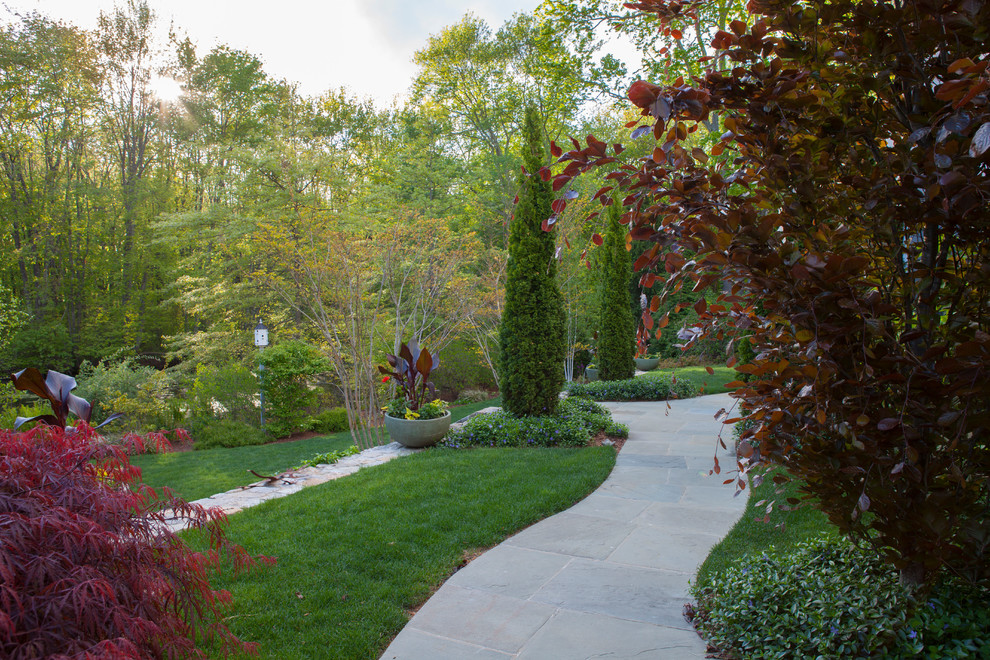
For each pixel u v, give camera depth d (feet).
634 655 8.87
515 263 25.96
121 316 70.59
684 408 32.96
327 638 9.29
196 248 67.10
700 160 6.95
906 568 7.88
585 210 39.19
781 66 6.52
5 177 64.54
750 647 8.32
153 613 6.31
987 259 6.29
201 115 68.59
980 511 7.04
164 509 7.37
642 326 7.78
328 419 46.16
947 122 5.01
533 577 11.75
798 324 6.20
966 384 5.74
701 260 6.94
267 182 50.88
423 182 67.87
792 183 6.77
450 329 37.32
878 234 6.68
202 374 44.27
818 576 9.03
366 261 33.12
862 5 6.16
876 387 6.51
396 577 11.54
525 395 25.76
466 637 9.48
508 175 62.54
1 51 57.77
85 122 67.41
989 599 7.45
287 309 47.24
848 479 7.20
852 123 6.64
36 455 6.44
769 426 7.04
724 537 13.78
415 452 22.70
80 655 4.98
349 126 78.28
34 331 62.95
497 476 18.33
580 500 16.74
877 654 7.14
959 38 5.94
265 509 15.66
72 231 69.10
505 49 68.69
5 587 4.80
